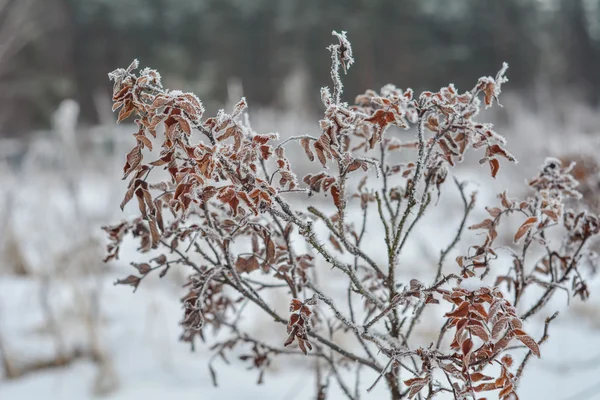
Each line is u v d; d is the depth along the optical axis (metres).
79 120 20.56
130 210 5.24
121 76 1.28
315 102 13.30
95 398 3.28
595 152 2.90
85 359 3.75
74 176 4.34
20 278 5.02
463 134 1.52
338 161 1.45
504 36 25.45
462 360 1.17
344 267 1.43
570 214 1.86
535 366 3.38
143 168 1.29
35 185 4.77
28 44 20.16
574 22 26.59
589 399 2.90
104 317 4.08
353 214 5.89
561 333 3.86
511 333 1.17
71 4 23.75
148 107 1.25
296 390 3.16
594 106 19.11
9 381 3.54
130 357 3.66
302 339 1.31
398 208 1.68
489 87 1.42
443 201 7.07
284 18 23.47
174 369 3.57
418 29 24.27
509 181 6.67
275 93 20.73
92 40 24.67
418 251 5.59
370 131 1.77
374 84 23.19
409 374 2.01
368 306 1.87
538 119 11.19
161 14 25.42
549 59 25.64
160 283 4.63
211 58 24.48
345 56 1.45
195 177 1.21
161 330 3.88
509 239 5.48
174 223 1.67
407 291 1.32
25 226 5.02
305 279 1.66
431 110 1.45
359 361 1.65
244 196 1.22
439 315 3.62
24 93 19.59
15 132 18.91
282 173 1.39
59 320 3.88
